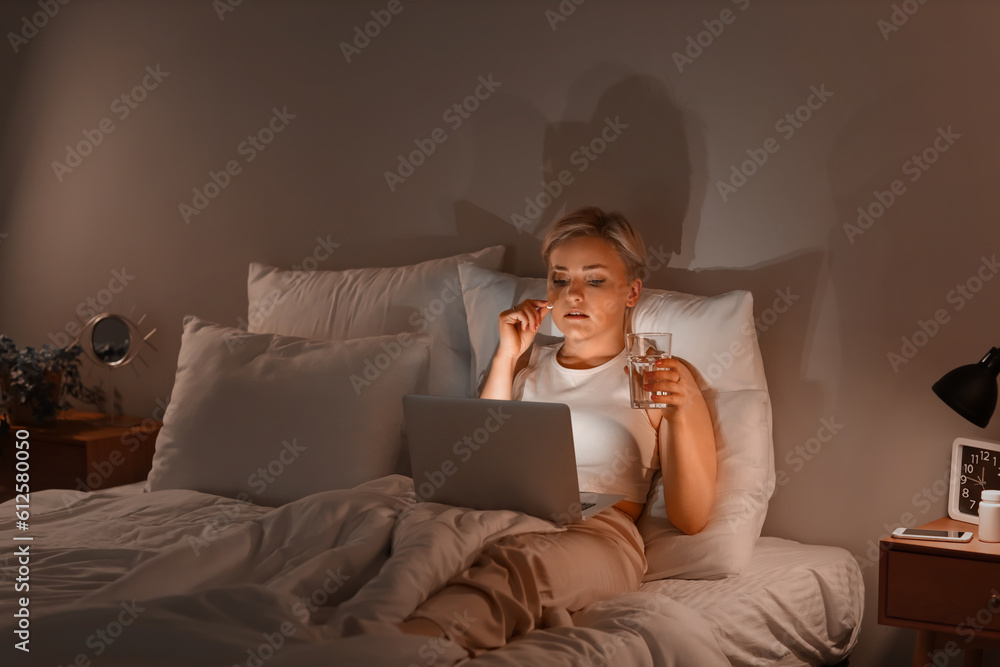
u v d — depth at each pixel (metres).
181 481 2.16
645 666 1.38
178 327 3.14
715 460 1.92
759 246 2.24
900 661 2.09
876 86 2.10
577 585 1.60
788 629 1.76
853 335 2.14
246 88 2.99
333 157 2.85
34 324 3.39
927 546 1.70
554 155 2.49
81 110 3.28
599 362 2.12
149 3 3.14
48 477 2.82
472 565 1.52
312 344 2.26
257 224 2.99
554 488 1.67
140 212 3.19
